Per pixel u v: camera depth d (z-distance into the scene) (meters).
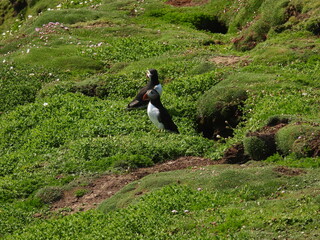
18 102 22.77
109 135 18.00
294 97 18.17
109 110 19.86
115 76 22.92
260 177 12.94
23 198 15.11
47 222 12.91
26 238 12.10
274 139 15.37
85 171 15.86
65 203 14.48
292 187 12.35
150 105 17.91
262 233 10.30
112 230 11.51
